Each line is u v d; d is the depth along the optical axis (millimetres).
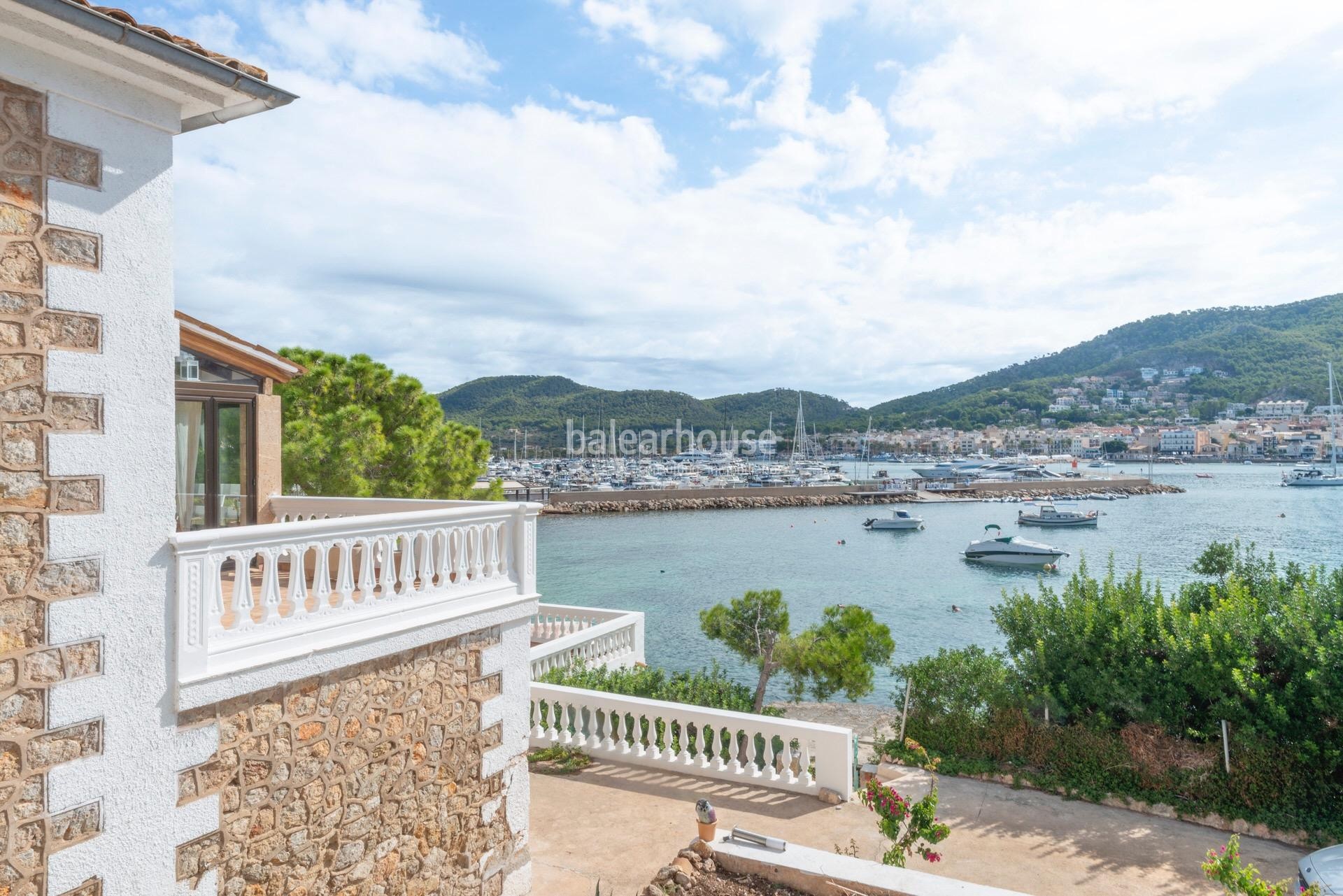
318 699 6656
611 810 10742
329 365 26625
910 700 14586
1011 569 67625
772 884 7340
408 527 7641
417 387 27266
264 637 6227
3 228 4820
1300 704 11414
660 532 93250
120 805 5293
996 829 11031
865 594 56438
